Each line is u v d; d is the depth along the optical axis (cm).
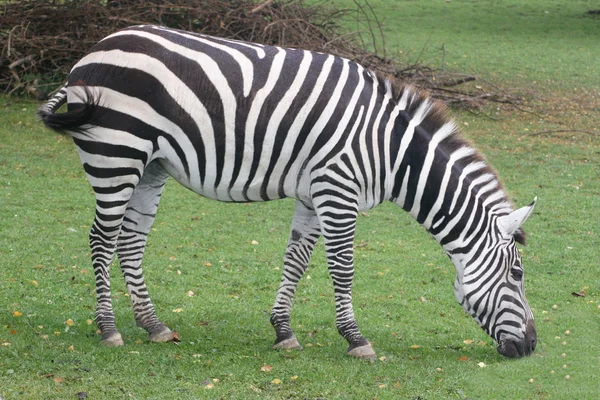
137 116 520
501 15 2989
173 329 610
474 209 554
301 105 529
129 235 574
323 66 539
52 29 1495
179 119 523
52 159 1178
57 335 570
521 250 888
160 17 1484
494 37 2575
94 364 515
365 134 536
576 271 823
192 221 948
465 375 536
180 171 544
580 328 661
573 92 1838
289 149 534
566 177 1203
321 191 538
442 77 1714
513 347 564
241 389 493
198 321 637
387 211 1035
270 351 570
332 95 532
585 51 2386
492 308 561
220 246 860
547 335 641
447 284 778
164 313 650
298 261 581
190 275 759
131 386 486
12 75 1480
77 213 941
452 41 2455
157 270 765
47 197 997
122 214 540
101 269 553
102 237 545
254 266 799
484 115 1583
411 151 548
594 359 581
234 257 823
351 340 561
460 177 554
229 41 546
